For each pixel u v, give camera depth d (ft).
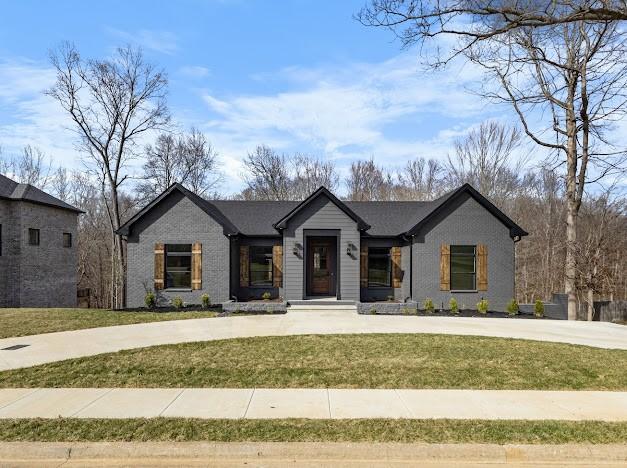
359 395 22.91
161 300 63.10
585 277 63.21
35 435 17.42
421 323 46.50
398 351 32.04
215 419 19.20
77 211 85.61
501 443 16.99
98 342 35.45
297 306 58.80
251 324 44.88
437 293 63.16
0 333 39.37
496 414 20.24
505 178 129.90
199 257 63.21
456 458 16.60
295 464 16.02
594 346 35.68
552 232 115.55
